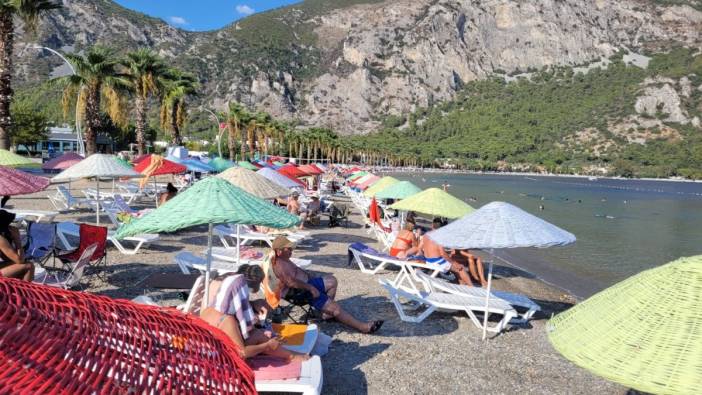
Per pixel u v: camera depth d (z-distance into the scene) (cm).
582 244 1878
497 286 1052
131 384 154
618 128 19488
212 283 403
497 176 14912
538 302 928
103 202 1352
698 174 15612
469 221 598
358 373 499
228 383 181
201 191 466
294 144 10550
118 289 742
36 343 141
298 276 588
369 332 611
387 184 1623
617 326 246
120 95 3041
